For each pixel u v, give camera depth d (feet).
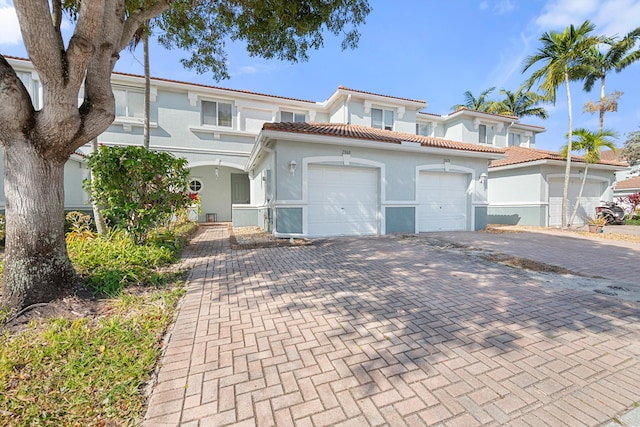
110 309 12.12
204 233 37.93
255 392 7.27
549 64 42.09
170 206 22.61
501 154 39.81
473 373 8.00
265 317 11.63
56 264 12.34
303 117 56.34
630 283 16.22
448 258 22.38
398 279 16.80
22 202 11.69
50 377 7.59
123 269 15.93
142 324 10.68
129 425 6.24
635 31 58.70
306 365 8.39
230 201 58.85
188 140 48.42
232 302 13.23
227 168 58.29
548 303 13.14
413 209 36.88
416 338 9.93
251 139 52.24
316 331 10.45
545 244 28.96
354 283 16.03
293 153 30.66
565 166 48.52
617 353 9.03
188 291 14.70
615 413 6.54
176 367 8.30
